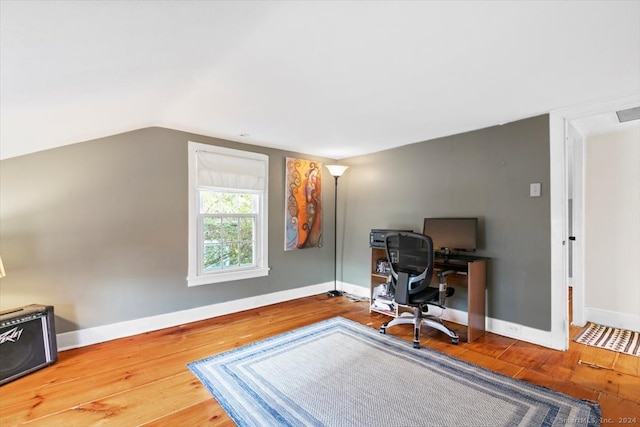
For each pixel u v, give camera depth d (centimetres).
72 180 276
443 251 335
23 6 95
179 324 335
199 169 348
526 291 291
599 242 338
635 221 318
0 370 213
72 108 199
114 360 251
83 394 204
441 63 184
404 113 278
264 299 407
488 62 183
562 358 256
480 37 155
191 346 279
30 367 228
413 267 294
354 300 434
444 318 354
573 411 185
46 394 204
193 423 176
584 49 168
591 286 344
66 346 271
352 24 141
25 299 256
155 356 259
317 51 167
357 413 185
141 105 237
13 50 119
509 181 303
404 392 206
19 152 248
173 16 122
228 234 380
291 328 325
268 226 412
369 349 273
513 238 300
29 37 113
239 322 343
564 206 271
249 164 392
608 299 334
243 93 229
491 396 202
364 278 452
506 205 305
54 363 245
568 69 193
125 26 122
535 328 285
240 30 142
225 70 189
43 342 237
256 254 405
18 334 223
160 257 324
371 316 365
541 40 158
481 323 307
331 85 215
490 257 316
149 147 317
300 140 377
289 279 435
